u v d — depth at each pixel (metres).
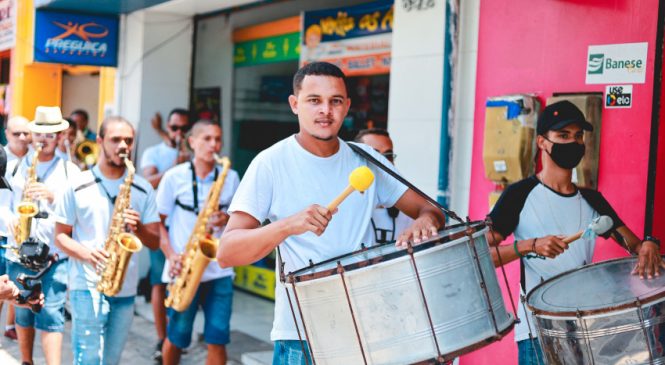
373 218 4.44
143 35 9.55
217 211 6.34
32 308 4.70
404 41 5.96
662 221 4.76
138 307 8.97
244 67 9.23
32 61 10.45
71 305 5.35
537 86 5.05
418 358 2.67
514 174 5.05
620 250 4.62
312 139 3.27
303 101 3.19
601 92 4.76
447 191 5.60
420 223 3.01
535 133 5.02
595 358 3.05
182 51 9.78
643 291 3.20
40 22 9.55
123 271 5.31
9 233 6.24
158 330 7.14
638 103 4.61
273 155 3.30
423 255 2.66
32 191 6.16
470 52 5.51
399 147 6.00
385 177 3.42
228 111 9.45
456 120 5.59
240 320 8.34
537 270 4.12
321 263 3.04
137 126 9.60
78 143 9.54
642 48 4.59
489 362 5.27
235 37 9.32
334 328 2.78
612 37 4.71
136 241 5.33
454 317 2.69
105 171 5.55
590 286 3.44
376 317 2.70
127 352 7.38
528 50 5.09
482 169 5.37
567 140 4.14
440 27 5.68
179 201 6.47
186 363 7.00
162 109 9.71
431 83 5.75
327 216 2.87
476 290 2.74
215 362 5.96
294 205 3.27
